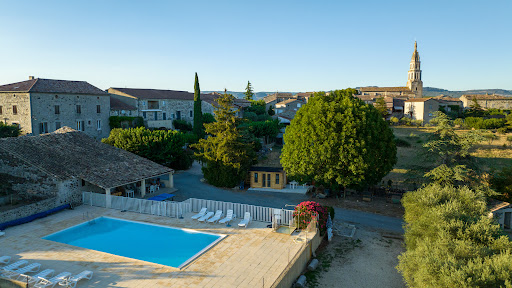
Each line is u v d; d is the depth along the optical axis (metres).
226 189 40.00
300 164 34.16
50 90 53.84
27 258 19.02
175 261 19.42
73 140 36.28
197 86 66.06
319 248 23.64
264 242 21.73
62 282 15.58
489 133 33.88
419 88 156.62
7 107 52.72
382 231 26.95
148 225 25.33
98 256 19.50
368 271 20.22
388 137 35.00
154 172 35.56
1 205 27.03
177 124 76.81
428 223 18.42
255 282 16.52
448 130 34.12
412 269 15.34
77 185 30.19
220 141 41.16
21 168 29.36
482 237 15.91
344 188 36.38
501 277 12.03
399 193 36.59
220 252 20.16
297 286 18.16
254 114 92.00
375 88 153.12
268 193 38.34
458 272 12.21
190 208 28.42
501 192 32.38
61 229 23.94
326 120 33.38
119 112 67.38
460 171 30.50
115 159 35.41
